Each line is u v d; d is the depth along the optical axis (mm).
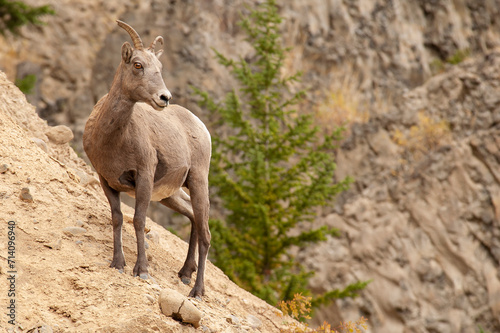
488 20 92938
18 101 27391
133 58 17750
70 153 28219
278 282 47125
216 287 24484
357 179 73812
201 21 80062
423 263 66625
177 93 74438
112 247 19891
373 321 64250
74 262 17781
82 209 20984
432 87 78750
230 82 76812
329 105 80750
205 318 18625
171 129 20438
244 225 49000
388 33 88188
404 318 64312
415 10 91812
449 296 65188
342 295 47344
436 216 68438
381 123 77188
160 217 65000
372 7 89875
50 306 15836
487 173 69500
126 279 17906
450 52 89375
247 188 49344
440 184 70000
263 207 45781
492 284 65188
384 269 66438
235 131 70312
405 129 76312
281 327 24047
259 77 50938
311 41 84750
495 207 67750
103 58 78312
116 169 18672
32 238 18047
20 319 14906
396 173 72625
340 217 69812
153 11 81188
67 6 79938
